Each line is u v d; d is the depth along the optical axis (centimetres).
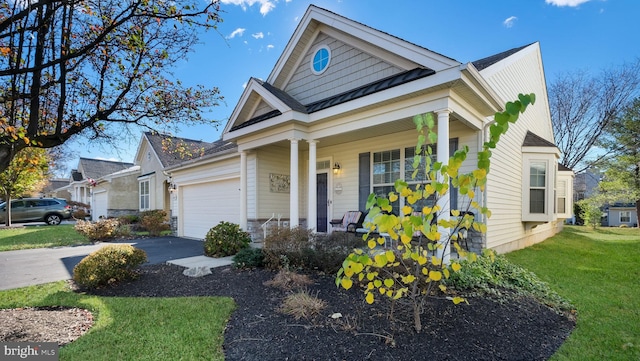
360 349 286
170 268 636
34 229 1393
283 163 958
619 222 2519
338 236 595
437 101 521
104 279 504
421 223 262
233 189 1027
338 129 667
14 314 394
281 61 848
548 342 319
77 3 325
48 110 373
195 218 1217
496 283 467
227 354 287
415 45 545
